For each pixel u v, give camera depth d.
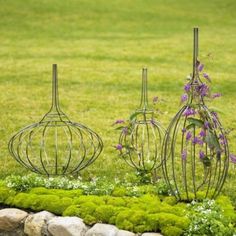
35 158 10.17
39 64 21.44
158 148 11.00
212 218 6.29
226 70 20.36
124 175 9.27
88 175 9.29
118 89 17.38
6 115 13.93
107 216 6.64
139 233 6.39
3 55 23.45
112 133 12.34
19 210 7.02
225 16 36.50
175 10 38.19
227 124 13.12
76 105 15.19
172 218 6.38
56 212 6.98
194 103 7.27
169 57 23.12
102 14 35.66
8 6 35.91
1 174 9.44
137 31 30.94
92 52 24.19
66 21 33.25
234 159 6.96
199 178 9.18
